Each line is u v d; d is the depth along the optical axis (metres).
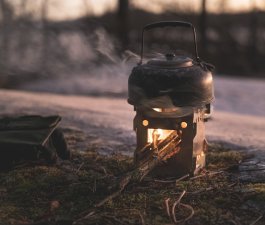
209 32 6.28
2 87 3.68
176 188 0.87
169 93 0.82
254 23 6.38
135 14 5.67
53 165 1.00
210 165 1.03
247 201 0.82
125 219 0.75
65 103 2.12
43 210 0.79
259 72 5.57
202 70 0.86
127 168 1.00
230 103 3.15
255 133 1.51
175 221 0.74
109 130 1.39
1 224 0.74
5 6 4.66
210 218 0.76
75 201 0.82
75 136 1.30
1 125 0.99
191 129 0.87
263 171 0.97
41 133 0.96
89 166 1.01
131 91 0.86
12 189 0.88
